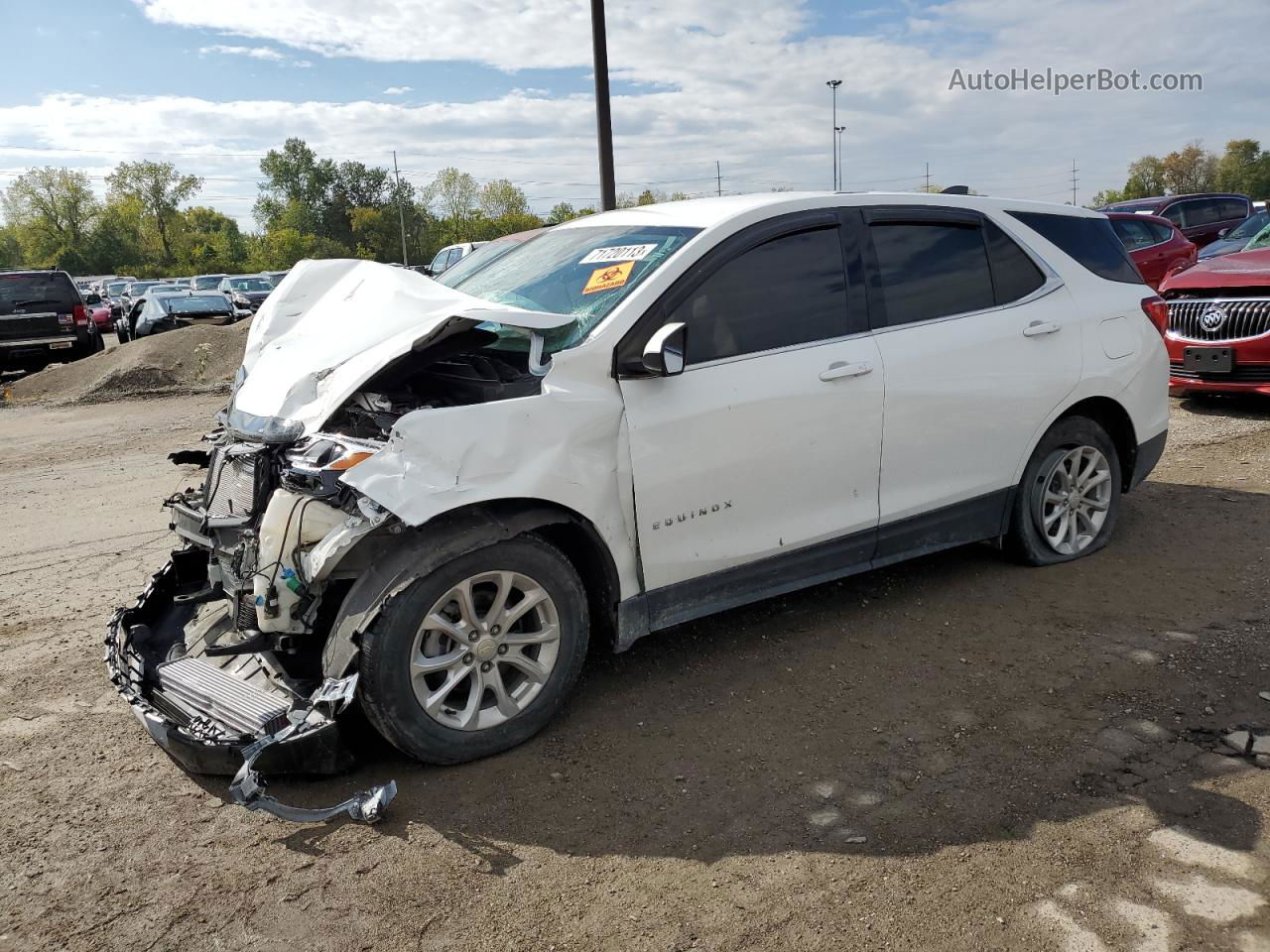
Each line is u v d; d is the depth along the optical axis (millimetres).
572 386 3428
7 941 2531
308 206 97125
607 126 13734
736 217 3854
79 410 13055
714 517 3725
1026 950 2336
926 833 2814
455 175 85062
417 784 3201
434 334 3432
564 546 3693
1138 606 4375
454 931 2508
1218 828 2764
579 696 3785
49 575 5617
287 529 3172
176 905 2650
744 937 2434
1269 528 5340
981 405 4402
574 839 2879
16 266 110625
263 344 4270
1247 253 8414
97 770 3385
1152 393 5098
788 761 3256
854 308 4086
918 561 5094
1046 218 4871
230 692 3281
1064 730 3357
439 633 3221
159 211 101938
